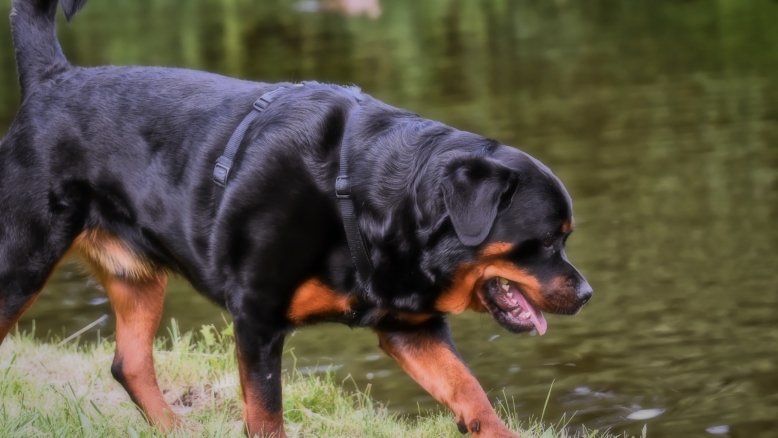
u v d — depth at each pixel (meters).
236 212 4.11
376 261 4.06
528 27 22.86
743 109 12.95
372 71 17.62
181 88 4.53
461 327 6.99
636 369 6.11
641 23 22.16
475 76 16.59
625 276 7.70
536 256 4.05
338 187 4.04
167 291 7.85
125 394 5.11
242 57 20.02
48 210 4.46
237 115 4.33
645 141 11.62
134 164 4.46
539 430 4.91
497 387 5.92
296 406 5.05
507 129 12.53
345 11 28.16
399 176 4.05
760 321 6.74
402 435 4.73
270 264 4.07
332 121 4.17
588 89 14.92
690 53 17.61
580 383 5.93
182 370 5.39
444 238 4.00
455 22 24.69
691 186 9.84
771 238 8.29
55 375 5.27
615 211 9.21
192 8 30.48
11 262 4.47
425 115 13.52
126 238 4.57
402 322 4.30
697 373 6.02
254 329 4.13
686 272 7.70
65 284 8.00
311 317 4.21
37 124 4.52
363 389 5.92
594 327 6.81
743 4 23.55
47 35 4.75
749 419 5.41
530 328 4.21
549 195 4.02
